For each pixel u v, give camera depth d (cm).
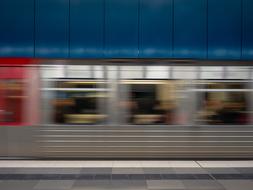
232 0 929
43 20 934
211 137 821
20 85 811
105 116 818
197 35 933
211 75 830
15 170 713
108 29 934
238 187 590
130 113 821
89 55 937
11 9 934
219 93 830
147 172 700
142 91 825
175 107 824
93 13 934
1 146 811
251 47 933
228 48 933
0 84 809
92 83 822
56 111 816
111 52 936
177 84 827
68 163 783
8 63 809
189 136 818
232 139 822
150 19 934
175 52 935
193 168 739
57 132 812
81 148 812
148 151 815
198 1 930
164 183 615
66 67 820
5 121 809
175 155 816
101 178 649
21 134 809
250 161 815
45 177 655
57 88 817
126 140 814
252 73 834
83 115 817
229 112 828
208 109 826
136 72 826
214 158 821
